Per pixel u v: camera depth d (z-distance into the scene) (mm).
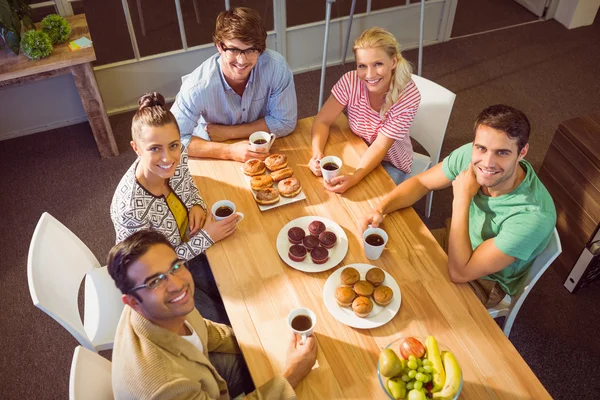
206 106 2160
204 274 2006
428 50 4145
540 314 2408
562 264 2529
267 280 1670
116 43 3367
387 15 3938
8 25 2656
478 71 3914
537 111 3535
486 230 1755
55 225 1829
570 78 3814
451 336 1507
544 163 2561
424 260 1718
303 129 2291
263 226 1846
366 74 1989
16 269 2623
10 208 2932
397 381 1336
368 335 1512
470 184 1717
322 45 3912
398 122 2076
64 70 2826
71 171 3162
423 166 2531
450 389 1296
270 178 1968
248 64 1974
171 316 1304
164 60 3523
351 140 2223
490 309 1858
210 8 3480
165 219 1833
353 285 1611
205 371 1400
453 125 3467
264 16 3682
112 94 3533
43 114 3389
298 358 1411
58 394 2160
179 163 1855
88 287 1921
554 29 4320
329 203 1922
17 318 2426
